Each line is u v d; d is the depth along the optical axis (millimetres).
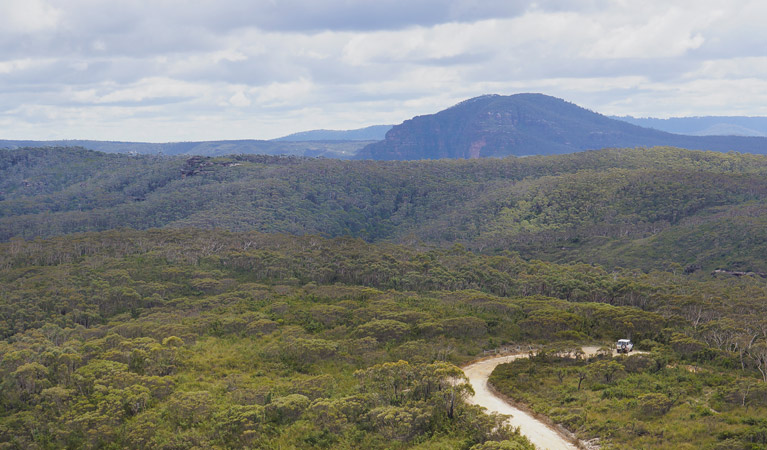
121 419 61969
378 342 90625
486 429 56125
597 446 54250
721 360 81375
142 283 129125
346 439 57906
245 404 65250
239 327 99250
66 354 74500
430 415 59188
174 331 92938
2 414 63562
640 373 75250
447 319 97812
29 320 106938
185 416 62125
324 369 80812
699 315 104438
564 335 96000
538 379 73500
